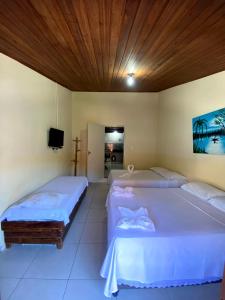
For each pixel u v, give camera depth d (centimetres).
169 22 196
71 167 626
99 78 438
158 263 182
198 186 326
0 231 255
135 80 450
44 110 403
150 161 628
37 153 370
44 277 208
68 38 235
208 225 207
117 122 622
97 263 231
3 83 264
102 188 550
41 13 183
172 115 495
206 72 337
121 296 185
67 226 293
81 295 186
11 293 187
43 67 345
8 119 274
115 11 179
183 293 190
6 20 195
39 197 285
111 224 212
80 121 621
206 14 181
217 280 200
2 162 261
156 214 237
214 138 327
